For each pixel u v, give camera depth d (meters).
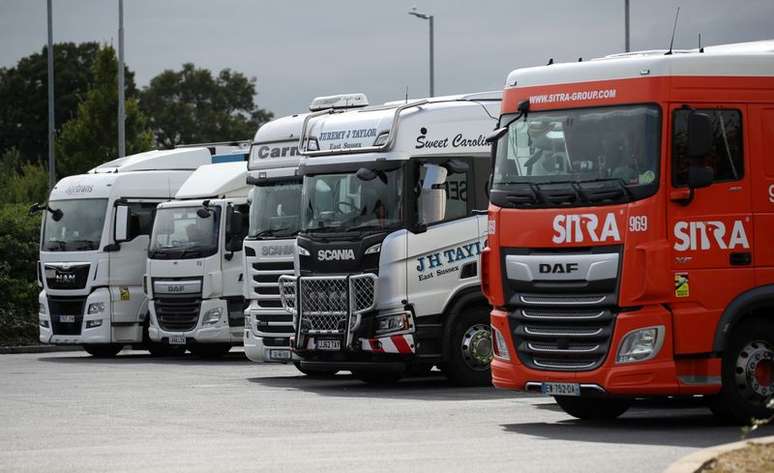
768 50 30.47
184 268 52.19
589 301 27.31
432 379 42.75
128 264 55.94
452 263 38.41
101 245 55.53
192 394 36.47
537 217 28.02
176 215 53.00
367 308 37.81
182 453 23.56
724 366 27.44
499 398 34.91
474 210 38.81
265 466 21.73
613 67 27.81
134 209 56.06
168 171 57.03
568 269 27.53
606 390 27.11
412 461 22.20
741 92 27.72
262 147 45.22
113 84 109.62
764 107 27.88
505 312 28.69
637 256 26.84
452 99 39.25
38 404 33.47
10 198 96.69
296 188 44.22
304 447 24.30
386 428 27.61
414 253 37.81
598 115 27.81
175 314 52.50
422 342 37.97
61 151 110.31
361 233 38.06
